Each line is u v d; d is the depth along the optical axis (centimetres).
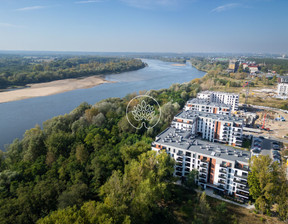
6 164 13362
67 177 10969
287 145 16912
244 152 11419
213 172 11031
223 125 16638
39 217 8581
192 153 11450
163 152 11031
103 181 10956
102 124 17675
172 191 10775
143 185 8744
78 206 8919
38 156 13725
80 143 13875
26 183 10350
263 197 9394
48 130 16388
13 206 8450
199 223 8262
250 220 9094
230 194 10725
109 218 6975
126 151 12131
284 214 8762
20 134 19312
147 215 8306
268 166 9475
